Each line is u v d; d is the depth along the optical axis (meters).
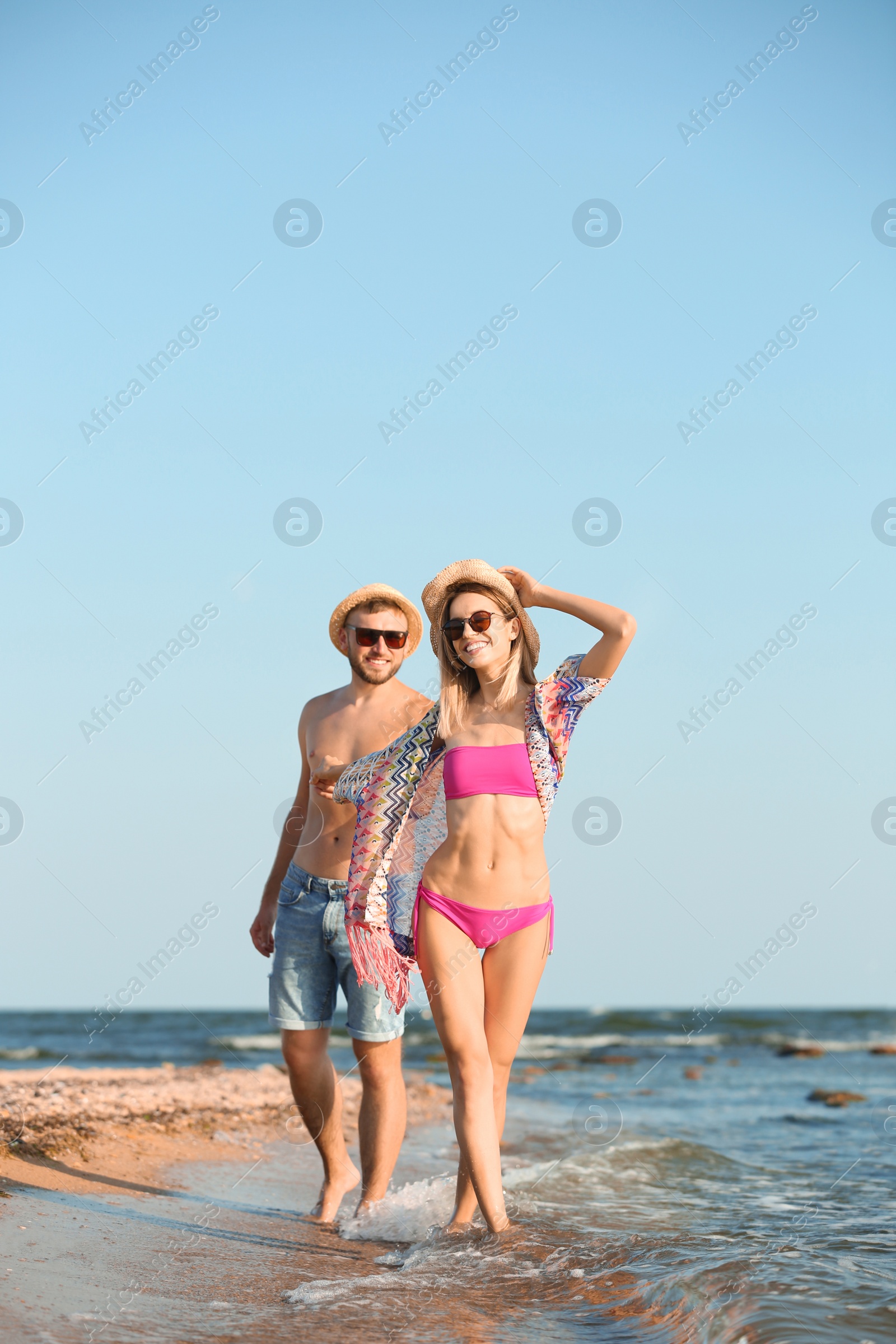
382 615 5.03
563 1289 3.45
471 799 4.19
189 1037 28.44
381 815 4.53
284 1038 4.85
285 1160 6.41
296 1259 3.89
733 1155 6.92
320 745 5.11
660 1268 3.60
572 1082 13.00
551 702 4.29
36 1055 20.23
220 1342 2.84
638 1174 6.06
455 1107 4.10
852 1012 47.94
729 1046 25.42
